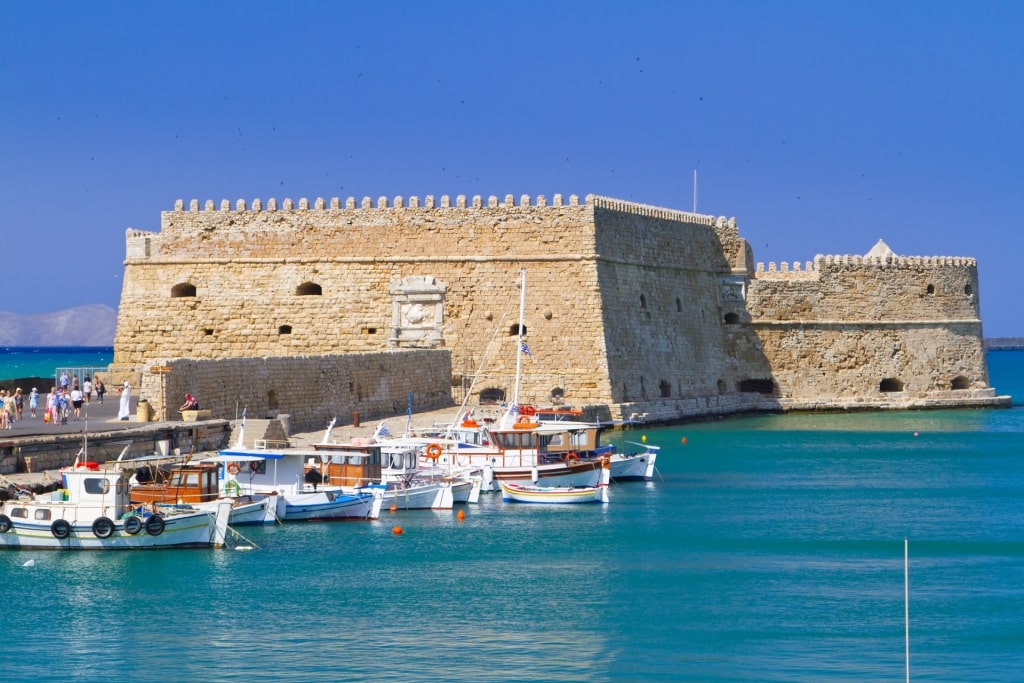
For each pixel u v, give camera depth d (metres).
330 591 56.94
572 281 108.44
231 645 50.47
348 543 64.94
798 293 127.88
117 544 60.44
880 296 130.62
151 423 77.00
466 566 61.31
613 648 50.81
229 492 68.00
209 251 113.75
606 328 108.38
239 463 69.31
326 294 112.00
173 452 74.31
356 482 72.19
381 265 111.50
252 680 47.31
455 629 52.56
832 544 66.88
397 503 72.81
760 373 127.56
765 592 58.03
